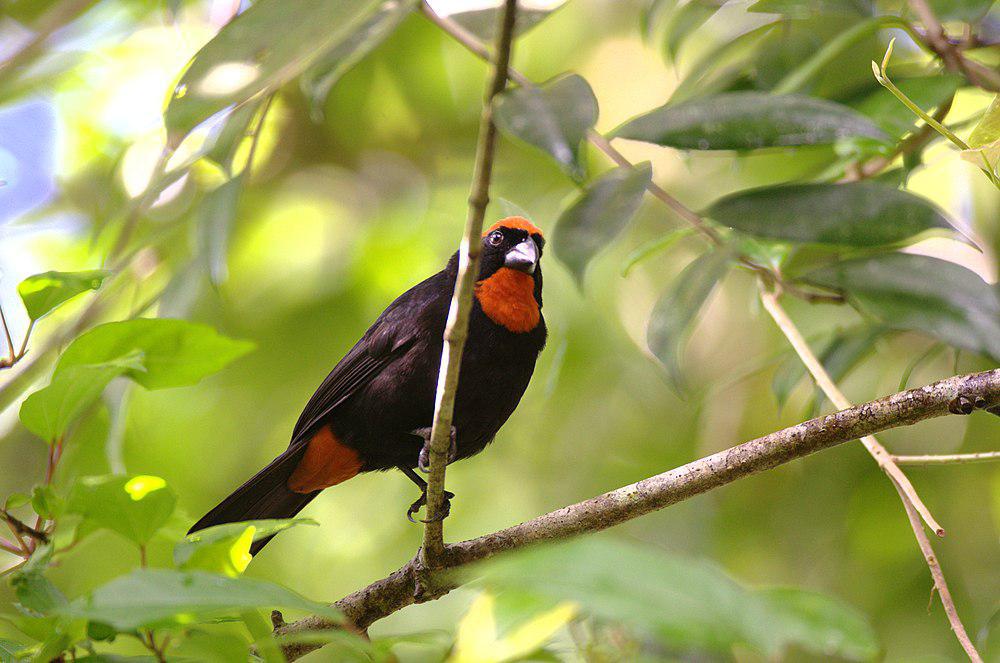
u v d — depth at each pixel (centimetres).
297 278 1595
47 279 604
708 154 1110
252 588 392
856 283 788
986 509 1288
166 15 1248
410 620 1420
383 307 1559
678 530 1452
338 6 582
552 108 569
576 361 1488
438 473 692
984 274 1230
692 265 805
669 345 797
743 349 1512
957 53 852
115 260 1063
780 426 1438
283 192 1694
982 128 663
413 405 1013
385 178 1730
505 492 1523
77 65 1332
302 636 420
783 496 1420
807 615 337
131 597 376
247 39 584
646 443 1493
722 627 297
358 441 1038
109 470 1373
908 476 1301
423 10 872
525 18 905
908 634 1261
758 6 938
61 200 1529
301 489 1082
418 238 1609
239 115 828
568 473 1513
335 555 1525
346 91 1672
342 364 1043
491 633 423
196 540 512
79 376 571
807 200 692
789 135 651
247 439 1543
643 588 303
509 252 1027
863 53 1044
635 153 1581
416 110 1716
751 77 1019
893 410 695
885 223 678
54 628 537
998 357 740
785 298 1307
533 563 310
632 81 1648
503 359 1007
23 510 1407
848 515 1341
